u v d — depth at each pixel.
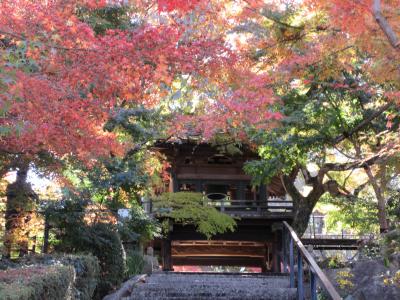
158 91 7.73
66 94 6.18
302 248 6.01
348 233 28.81
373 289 8.57
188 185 23.12
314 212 30.31
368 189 20.09
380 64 7.01
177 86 11.67
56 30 5.88
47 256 7.67
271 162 14.75
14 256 9.99
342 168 16.02
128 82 6.34
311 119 13.34
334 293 3.71
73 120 6.27
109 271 9.83
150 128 13.09
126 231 11.12
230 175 22.33
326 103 13.71
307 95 13.38
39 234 10.00
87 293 7.58
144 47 6.12
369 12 6.28
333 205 21.09
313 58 8.59
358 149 13.64
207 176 22.27
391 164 10.95
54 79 6.03
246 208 20.95
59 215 9.27
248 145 18.45
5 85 4.39
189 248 25.09
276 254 20.20
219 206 20.42
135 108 11.70
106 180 10.38
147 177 11.79
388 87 9.96
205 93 9.78
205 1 7.42
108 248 9.94
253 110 8.85
